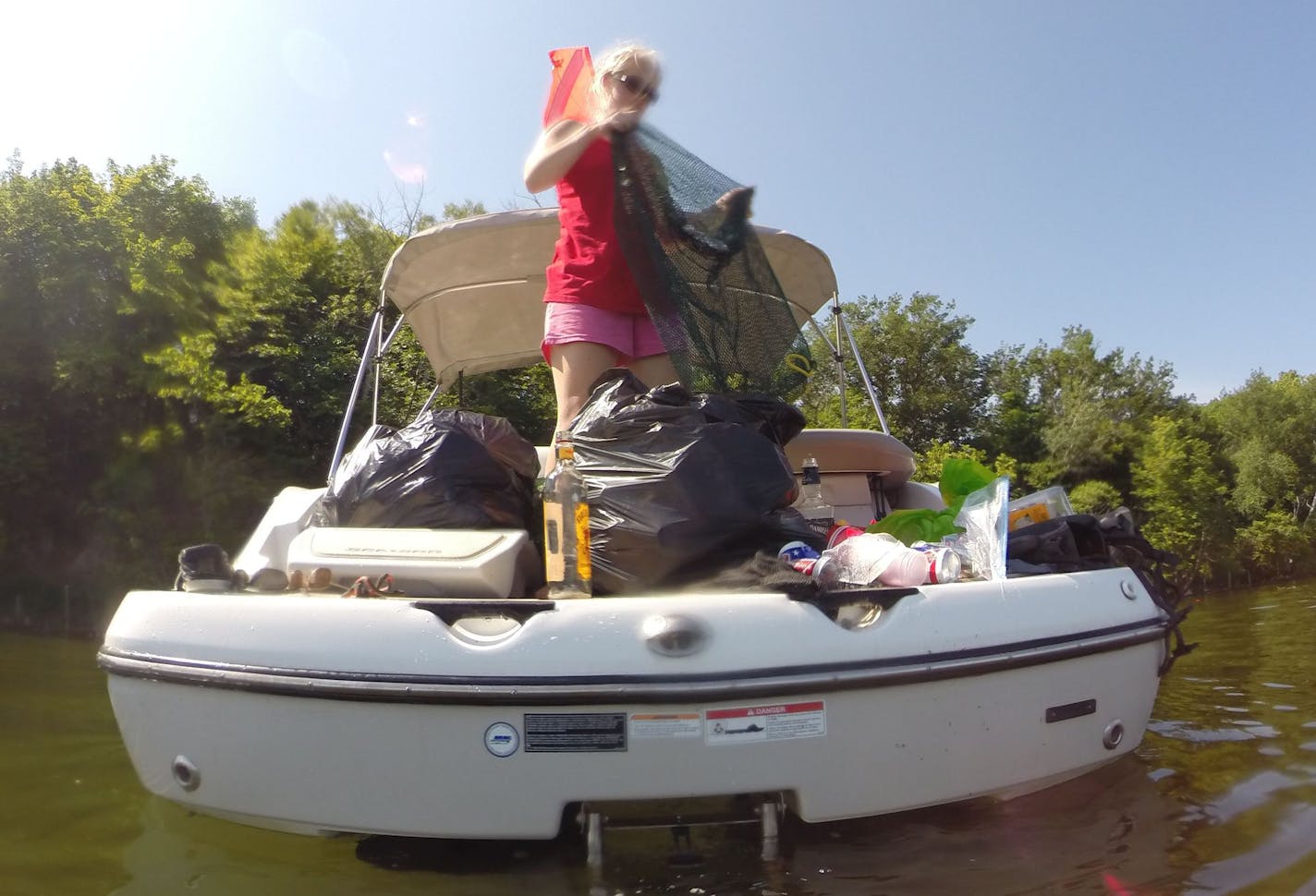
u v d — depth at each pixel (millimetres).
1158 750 3479
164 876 2342
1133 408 45875
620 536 2566
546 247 4297
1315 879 2201
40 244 19859
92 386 19469
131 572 18703
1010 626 2463
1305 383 50969
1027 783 2514
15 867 2418
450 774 2191
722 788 2180
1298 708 4461
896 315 42594
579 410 3066
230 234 23562
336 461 4004
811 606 2291
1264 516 40969
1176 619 3016
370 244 25297
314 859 2412
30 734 4258
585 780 2168
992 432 44344
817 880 2205
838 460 4582
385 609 2273
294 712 2277
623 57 3135
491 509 2910
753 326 3221
